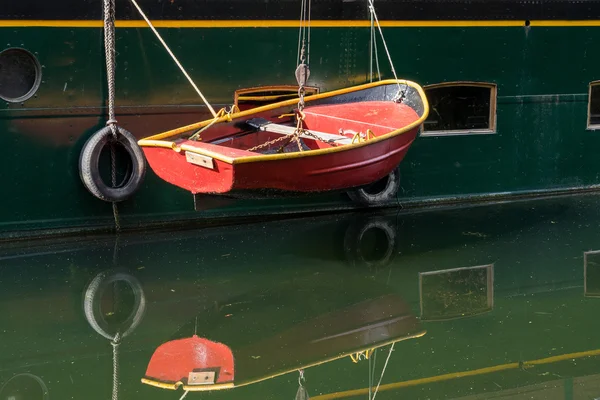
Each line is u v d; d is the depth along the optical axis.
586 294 17.81
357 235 20.92
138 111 20.08
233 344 15.52
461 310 17.06
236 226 21.59
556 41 23.73
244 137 19.52
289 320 16.48
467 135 23.39
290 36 21.02
